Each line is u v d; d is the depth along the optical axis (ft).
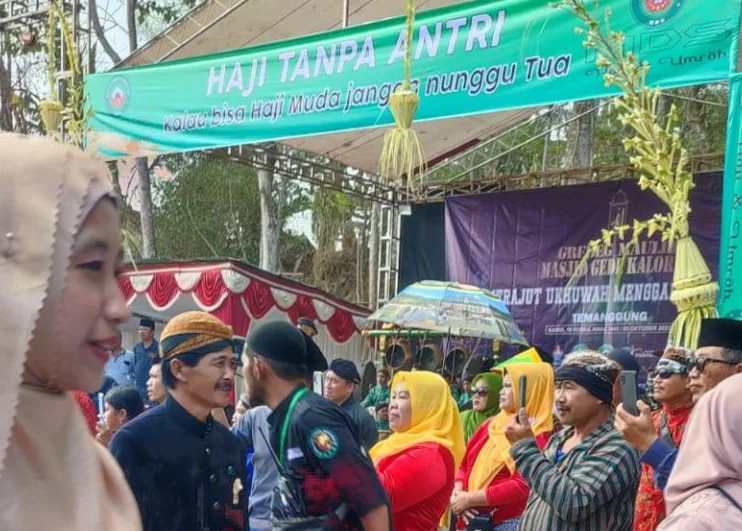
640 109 12.23
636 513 11.60
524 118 32.89
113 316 3.35
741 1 14.66
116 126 25.48
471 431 19.62
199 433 9.47
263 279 31.42
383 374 30.99
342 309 35.63
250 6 26.07
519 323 34.22
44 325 3.17
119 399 15.21
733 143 13.88
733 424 6.64
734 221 13.53
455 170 52.19
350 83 21.29
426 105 19.98
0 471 2.91
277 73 22.65
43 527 3.10
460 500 14.32
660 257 31.58
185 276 30.99
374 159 34.14
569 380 11.51
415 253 37.22
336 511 9.27
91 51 29.45
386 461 12.80
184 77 24.39
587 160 42.80
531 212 34.40
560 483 10.77
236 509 9.67
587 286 32.99
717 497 6.56
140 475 8.99
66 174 3.20
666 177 12.19
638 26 16.76
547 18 18.37
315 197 74.90
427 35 20.10
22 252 3.05
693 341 12.26
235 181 71.41
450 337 32.99
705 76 15.90
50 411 3.24
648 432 9.91
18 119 36.58
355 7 26.53
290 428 9.50
